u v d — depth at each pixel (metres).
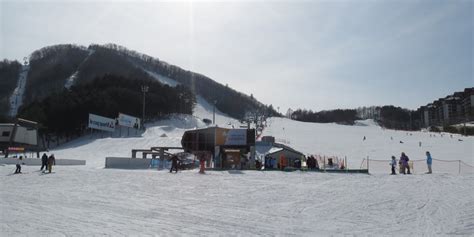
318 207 13.68
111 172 28.33
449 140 83.19
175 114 128.62
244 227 10.27
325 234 9.53
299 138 85.31
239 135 36.12
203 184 20.83
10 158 37.00
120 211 12.59
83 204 14.04
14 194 16.69
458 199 15.27
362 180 23.25
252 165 35.34
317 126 131.75
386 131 118.44
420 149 65.56
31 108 96.56
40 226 10.00
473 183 20.94
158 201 14.93
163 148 38.94
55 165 37.69
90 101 100.56
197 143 38.34
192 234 9.38
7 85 184.75
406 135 99.38
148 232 9.52
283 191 18.12
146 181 22.22
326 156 53.78
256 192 17.72
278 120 149.62
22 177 24.34
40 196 16.12
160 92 129.75
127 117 85.25
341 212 12.68
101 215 11.80
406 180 23.03
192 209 13.12
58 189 18.59
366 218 11.64
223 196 16.42
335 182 22.19
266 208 13.43
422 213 12.38
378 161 49.62
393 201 14.97
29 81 189.50
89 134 97.88
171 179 23.34
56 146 90.44
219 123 138.62
